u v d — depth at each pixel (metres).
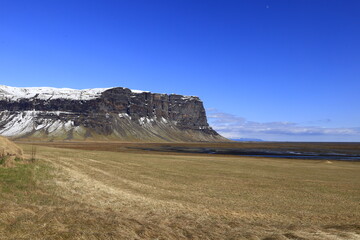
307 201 31.20
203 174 48.44
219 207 26.31
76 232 14.05
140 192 30.36
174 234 16.25
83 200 23.16
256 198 31.56
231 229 18.67
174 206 24.75
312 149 189.88
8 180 23.95
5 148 30.69
